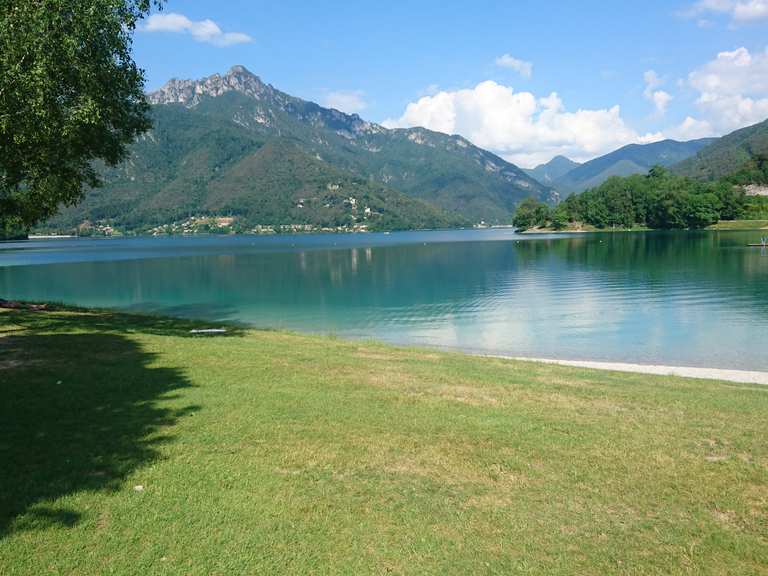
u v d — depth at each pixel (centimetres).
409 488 872
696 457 1016
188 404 1242
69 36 1798
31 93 1692
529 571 675
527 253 11156
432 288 5894
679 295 4903
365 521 771
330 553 697
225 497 818
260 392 1368
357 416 1204
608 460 995
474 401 1370
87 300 5225
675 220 18100
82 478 851
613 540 744
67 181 2366
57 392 1273
